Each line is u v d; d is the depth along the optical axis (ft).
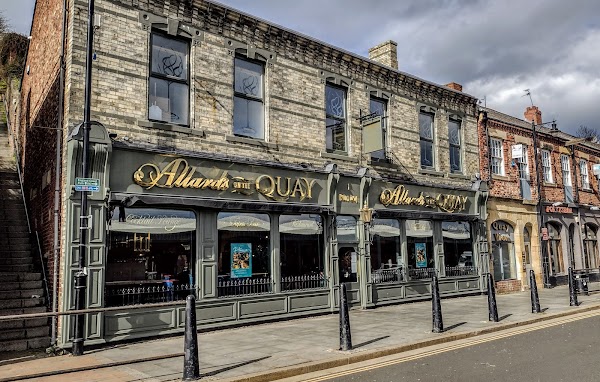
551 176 78.84
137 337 31.81
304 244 42.63
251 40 41.06
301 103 44.01
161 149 33.73
